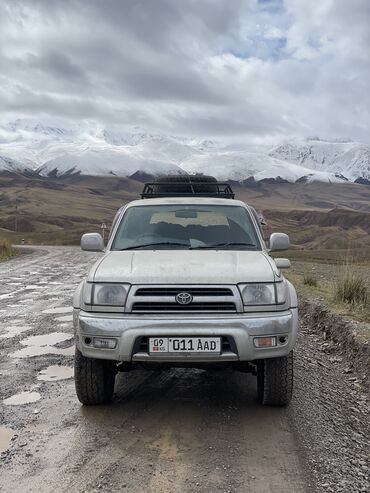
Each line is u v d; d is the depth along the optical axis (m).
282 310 4.87
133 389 5.89
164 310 4.73
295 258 30.73
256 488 3.70
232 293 4.77
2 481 3.78
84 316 4.82
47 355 7.19
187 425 4.83
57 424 4.83
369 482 3.80
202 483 3.76
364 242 90.19
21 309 10.78
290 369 5.04
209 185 9.13
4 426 4.78
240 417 5.03
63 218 189.75
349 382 6.34
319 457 4.19
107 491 3.65
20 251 35.75
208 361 4.68
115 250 5.81
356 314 8.90
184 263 5.12
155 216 6.22
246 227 6.11
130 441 4.47
